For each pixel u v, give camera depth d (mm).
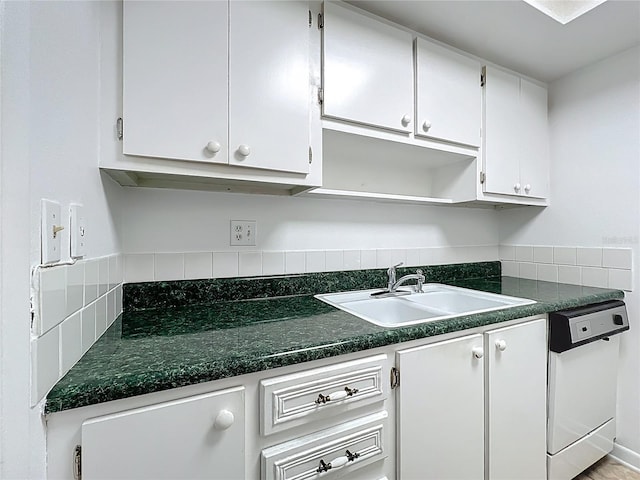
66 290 570
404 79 1266
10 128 424
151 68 826
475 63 1475
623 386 1499
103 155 787
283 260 1381
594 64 1596
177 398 608
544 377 1206
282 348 707
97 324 770
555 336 1214
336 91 1113
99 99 783
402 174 1720
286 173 1029
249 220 1306
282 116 994
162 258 1150
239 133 925
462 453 977
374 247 1624
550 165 1791
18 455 436
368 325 903
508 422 1087
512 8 1201
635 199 1458
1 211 415
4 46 413
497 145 1560
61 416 527
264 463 681
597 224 1590
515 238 1971
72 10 618
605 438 1441
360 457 786
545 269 1810
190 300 1181
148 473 576
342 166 1545
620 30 1331
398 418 858
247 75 939
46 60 505
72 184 607
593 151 1606
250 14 946
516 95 1630
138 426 567
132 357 652
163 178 1035
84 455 533
